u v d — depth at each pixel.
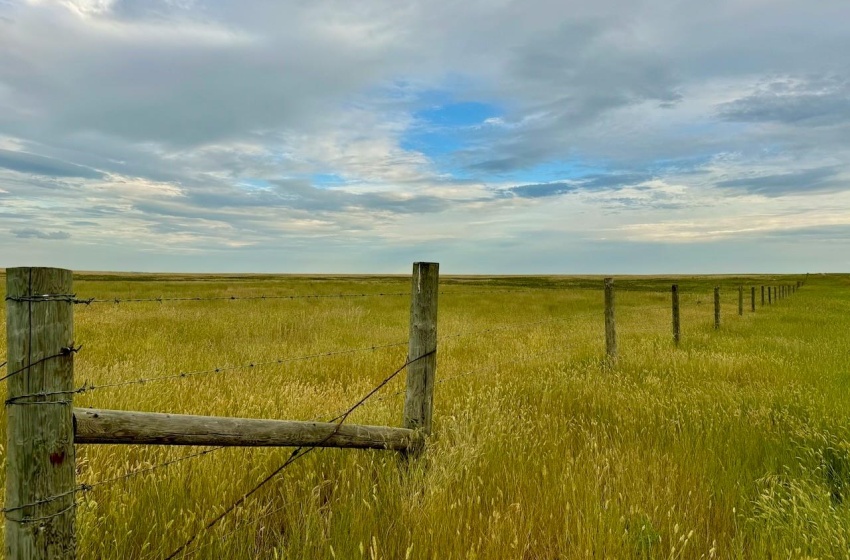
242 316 13.35
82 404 4.78
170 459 3.69
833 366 8.34
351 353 8.79
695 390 6.31
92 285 27.81
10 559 1.98
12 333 1.94
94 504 2.77
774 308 25.31
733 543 2.98
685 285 69.12
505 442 4.27
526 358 8.78
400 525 2.97
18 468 1.96
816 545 2.97
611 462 4.04
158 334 10.10
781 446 4.46
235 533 2.85
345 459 3.79
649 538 2.89
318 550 2.72
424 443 3.90
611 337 8.58
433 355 4.05
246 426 2.72
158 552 2.67
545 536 3.04
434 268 4.02
